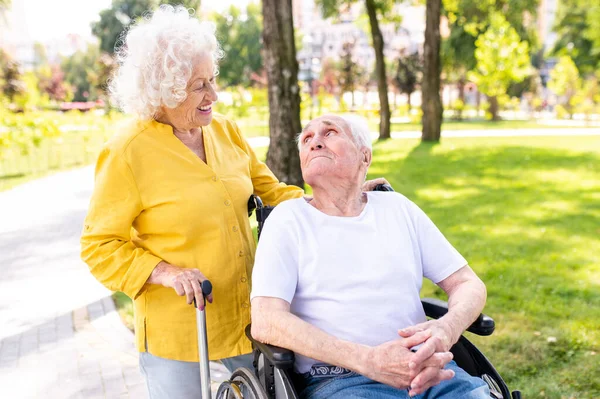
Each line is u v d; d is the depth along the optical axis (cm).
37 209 995
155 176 216
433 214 844
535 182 1107
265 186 264
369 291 212
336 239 215
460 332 204
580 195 973
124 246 215
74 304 535
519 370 368
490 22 3341
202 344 209
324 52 5862
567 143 1856
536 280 545
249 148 260
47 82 3925
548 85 3934
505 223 783
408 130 2622
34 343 450
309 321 212
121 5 4781
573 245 669
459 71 4122
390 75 4819
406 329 198
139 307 226
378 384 198
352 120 228
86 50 5175
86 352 430
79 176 1395
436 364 188
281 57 803
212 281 223
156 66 207
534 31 3581
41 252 721
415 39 5312
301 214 219
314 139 222
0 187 1237
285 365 188
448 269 228
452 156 1520
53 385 382
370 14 2062
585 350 394
